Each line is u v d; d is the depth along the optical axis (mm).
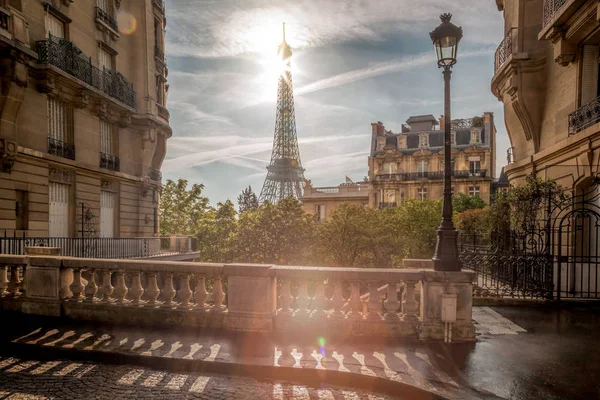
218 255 42156
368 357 6441
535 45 16047
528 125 16578
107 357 6637
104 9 26594
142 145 29938
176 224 56500
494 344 7188
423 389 5293
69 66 21625
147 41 30016
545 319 9227
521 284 11945
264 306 7734
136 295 8617
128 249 24766
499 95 20016
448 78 8156
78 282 8922
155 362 6449
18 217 18969
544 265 11578
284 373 6020
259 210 32562
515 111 17000
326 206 72062
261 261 29578
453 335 7340
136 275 8648
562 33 13281
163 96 33938
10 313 9039
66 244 20578
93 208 24359
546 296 11289
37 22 19875
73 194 22656
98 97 24141
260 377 6062
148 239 27000
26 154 18828
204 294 8297
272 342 7160
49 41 19891
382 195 67250
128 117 27734
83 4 23922
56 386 5676
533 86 16156
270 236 30219
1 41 16453
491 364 6199
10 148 17484
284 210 31391
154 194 32125
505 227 15008
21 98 18062
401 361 6285
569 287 12727
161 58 32625
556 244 14039
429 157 66188
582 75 13203
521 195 13398
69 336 7453
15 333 7605
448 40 8109
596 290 11336
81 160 23266
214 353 6582
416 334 7461
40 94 20203
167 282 8492
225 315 7910
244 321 7785
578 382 5555
